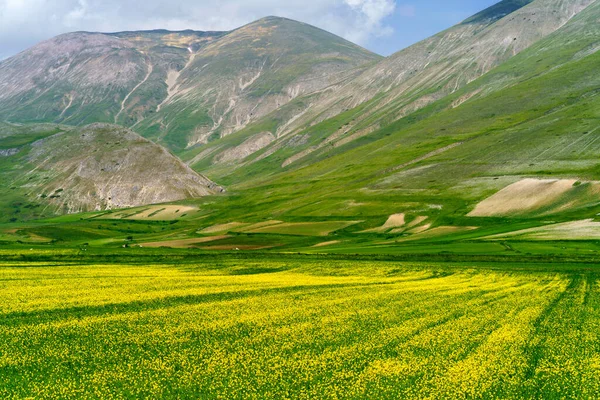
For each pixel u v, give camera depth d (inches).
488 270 2829.7
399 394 1007.6
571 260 3065.9
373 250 3855.8
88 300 1879.9
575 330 1498.5
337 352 1272.1
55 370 1138.0
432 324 1563.7
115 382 1069.1
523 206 5457.7
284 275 2691.9
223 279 2476.6
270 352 1272.1
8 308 1723.7
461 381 1074.1
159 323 1560.0
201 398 989.2
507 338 1390.3
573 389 1050.1
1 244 4033.0
